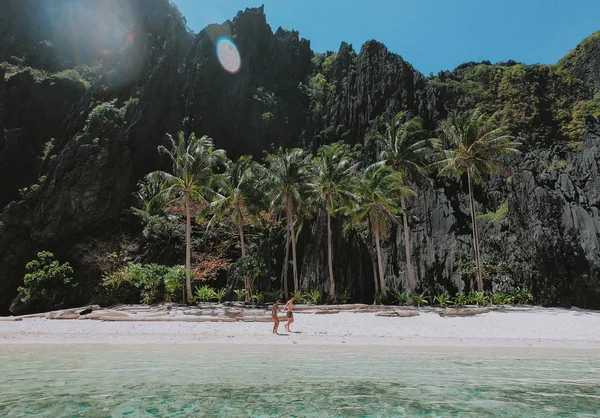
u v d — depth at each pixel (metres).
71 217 59.78
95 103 79.56
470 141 41.44
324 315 29.42
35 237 58.53
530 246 40.62
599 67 78.62
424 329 24.14
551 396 8.81
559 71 82.75
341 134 76.38
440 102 73.38
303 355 14.96
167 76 79.38
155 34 90.44
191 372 11.35
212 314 29.39
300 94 88.81
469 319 27.48
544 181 43.38
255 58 91.88
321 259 50.69
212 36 87.88
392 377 10.77
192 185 38.66
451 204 52.81
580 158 44.03
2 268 56.41
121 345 18.05
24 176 73.44
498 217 47.31
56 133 82.69
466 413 7.52
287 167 42.16
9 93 79.25
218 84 82.44
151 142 73.00
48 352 15.63
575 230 38.56
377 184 39.53
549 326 25.23
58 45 104.06
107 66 98.94
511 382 10.22
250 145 78.94
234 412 7.53
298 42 101.50
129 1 117.00
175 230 55.81
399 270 48.88
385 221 40.69
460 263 44.44
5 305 55.03
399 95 74.06
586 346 18.55
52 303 48.81
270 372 11.38
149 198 63.72
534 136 69.00
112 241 55.62
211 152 41.19
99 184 60.97
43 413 7.39
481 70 83.75
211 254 52.78
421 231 50.16
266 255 51.22
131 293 43.69
